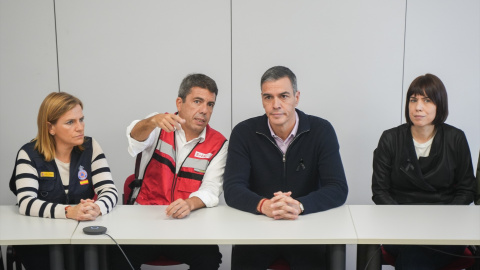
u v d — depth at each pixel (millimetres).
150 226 1912
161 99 3486
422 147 2389
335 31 3383
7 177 3549
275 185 2268
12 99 3482
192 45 3432
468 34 3330
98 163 2258
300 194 2260
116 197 2184
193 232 1835
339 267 1829
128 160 3559
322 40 3395
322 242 1761
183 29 3416
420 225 1910
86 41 3430
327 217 2016
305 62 3418
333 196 2117
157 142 2373
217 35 3414
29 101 3484
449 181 2357
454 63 3365
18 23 3408
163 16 3404
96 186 2230
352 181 3541
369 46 3387
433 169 2352
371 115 3455
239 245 2133
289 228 1873
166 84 3475
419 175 2340
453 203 2295
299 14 3375
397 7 3342
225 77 3457
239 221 1969
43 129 2111
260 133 2248
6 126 3504
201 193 2174
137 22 3410
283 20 3387
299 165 2242
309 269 2020
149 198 2377
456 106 3414
